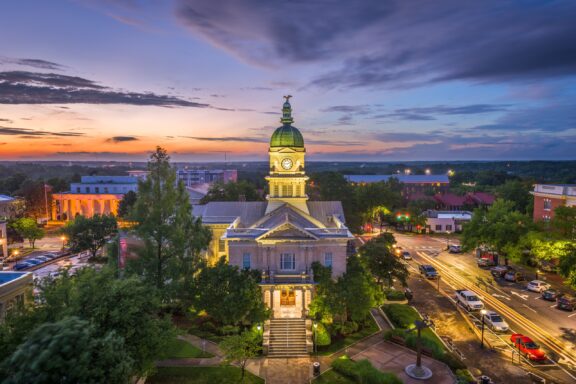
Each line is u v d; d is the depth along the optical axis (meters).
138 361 30.52
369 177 178.75
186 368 39.81
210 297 45.44
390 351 43.19
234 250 52.81
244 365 39.72
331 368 40.09
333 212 65.31
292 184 62.31
